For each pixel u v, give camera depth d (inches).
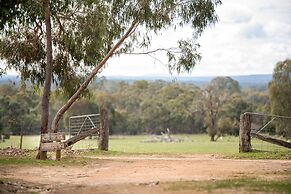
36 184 561.6
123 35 962.7
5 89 2532.0
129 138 3772.1
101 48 987.9
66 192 495.8
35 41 1015.6
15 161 801.6
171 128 4264.3
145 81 4864.7
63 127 3152.1
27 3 699.4
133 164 786.8
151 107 4288.9
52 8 874.8
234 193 473.4
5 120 2373.3
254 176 623.5
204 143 2773.1
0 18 626.2
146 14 916.6
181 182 552.1
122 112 4311.0
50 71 909.2
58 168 741.9
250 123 963.3
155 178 613.6
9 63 1029.8
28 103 2583.7
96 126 1079.6
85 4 940.6
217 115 3523.6
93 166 770.2
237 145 2320.4
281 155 901.8
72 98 958.4
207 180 573.3
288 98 2765.7
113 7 939.3
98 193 484.7
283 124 1274.6
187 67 965.8
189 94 4311.0
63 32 991.0
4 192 488.7
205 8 926.4
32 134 2568.9
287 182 548.7
